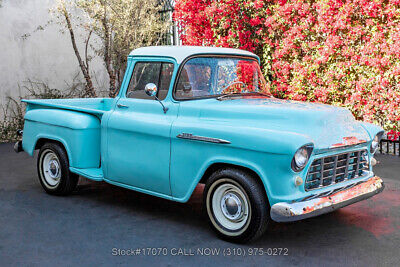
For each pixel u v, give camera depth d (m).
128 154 4.93
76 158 5.48
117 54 11.01
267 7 8.32
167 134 4.51
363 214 4.97
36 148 6.15
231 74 4.97
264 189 4.00
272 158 3.77
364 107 7.40
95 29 10.95
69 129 5.51
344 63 7.45
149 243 4.21
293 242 4.19
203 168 4.25
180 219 4.95
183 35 9.36
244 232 4.03
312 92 7.94
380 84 7.12
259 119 4.15
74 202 5.62
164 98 4.75
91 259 3.85
